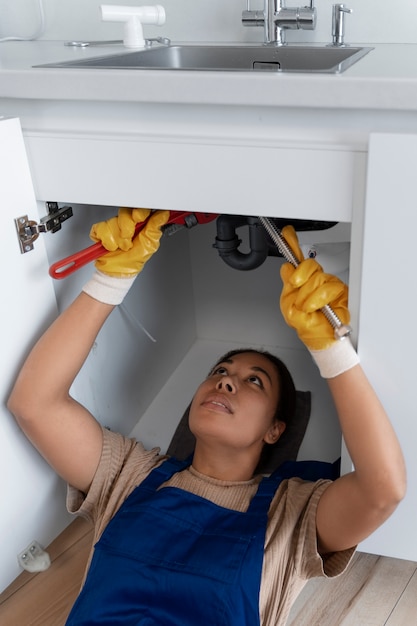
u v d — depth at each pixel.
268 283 1.78
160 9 1.40
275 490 1.13
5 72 1.02
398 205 0.89
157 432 1.57
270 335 1.84
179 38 1.55
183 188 1.01
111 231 1.08
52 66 1.10
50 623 1.18
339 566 1.08
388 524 1.13
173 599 1.02
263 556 1.03
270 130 0.94
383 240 0.92
